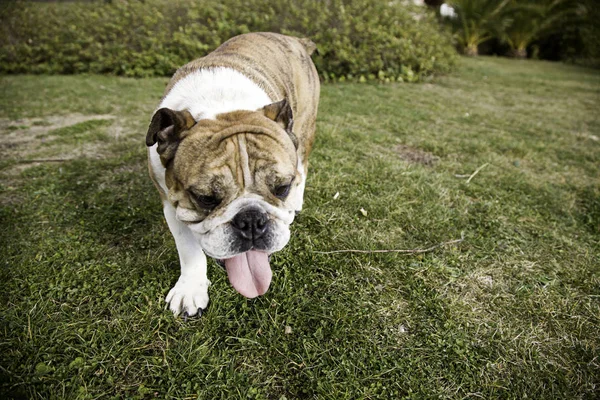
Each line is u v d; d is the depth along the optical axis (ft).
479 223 2.95
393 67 7.82
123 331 1.90
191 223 1.89
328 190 3.21
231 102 2.08
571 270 2.53
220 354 1.85
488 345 1.99
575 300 2.30
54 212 2.82
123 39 7.98
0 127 4.65
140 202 3.01
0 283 2.16
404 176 3.51
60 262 2.33
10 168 3.54
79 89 6.43
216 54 2.51
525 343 2.00
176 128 1.87
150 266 2.33
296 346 1.92
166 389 1.70
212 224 1.77
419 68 8.14
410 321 2.09
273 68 2.63
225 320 2.01
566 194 3.50
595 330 2.10
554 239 2.83
